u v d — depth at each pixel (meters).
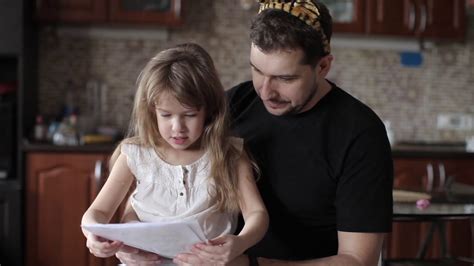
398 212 1.73
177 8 3.46
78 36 3.69
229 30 3.83
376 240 1.37
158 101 1.35
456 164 3.52
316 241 1.47
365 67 3.98
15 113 3.27
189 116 1.37
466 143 3.96
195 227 1.17
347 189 1.39
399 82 4.03
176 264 1.28
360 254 1.34
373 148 1.40
